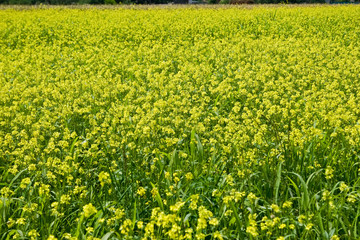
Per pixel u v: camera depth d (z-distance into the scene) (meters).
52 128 6.58
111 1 45.00
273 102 7.88
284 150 5.20
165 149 5.62
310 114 6.23
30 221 4.11
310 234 3.64
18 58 13.95
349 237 3.48
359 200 4.14
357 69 10.36
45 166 5.17
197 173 4.95
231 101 8.39
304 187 4.17
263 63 11.27
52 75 11.61
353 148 5.45
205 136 6.26
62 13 27.61
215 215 4.28
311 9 27.81
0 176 5.30
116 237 3.86
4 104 8.64
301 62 10.95
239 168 5.01
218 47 13.98
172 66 11.66
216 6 34.12
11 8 32.56
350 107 6.88
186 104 7.82
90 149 5.42
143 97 8.38
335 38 15.82
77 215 4.40
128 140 5.85
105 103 8.16
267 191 4.68
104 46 16.42
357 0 47.72
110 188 4.68
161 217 3.27
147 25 20.56
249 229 3.27
